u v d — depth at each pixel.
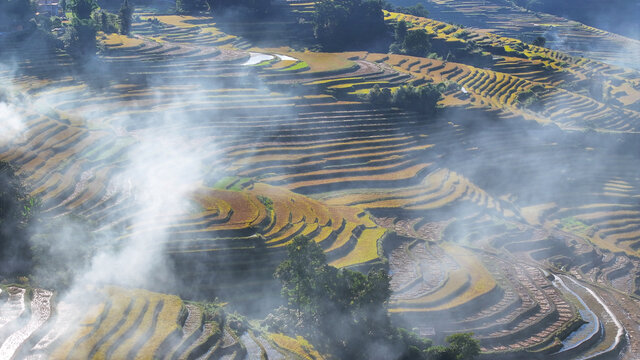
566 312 79.75
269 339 61.53
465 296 75.88
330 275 62.84
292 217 85.12
